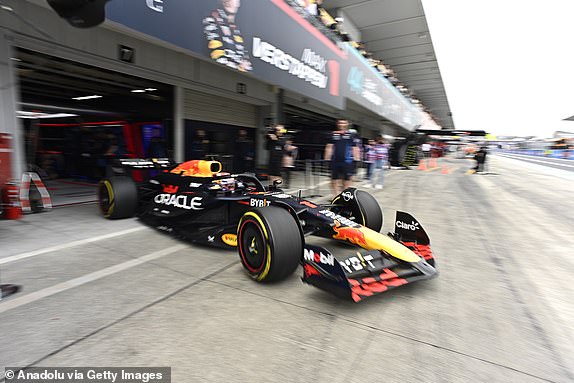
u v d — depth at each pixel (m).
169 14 4.44
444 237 4.72
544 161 36.09
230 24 5.57
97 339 2.03
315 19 9.10
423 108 35.91
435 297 2.78
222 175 4.33
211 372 1.77
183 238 3.93
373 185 10.50
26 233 4.12
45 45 4.96
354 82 12.22
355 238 3.20
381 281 2.59
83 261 3.30
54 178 10.21
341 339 2.12
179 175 4.57
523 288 3.02
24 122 9.50
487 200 8.28
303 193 8.23
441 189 10.21
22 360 1.82
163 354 1.91
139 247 3.80
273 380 1.73
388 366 1.87
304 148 17.56
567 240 4.72
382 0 13.37
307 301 2.63
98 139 9.55
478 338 2.19
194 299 2.60
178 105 8.03
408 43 18.23
